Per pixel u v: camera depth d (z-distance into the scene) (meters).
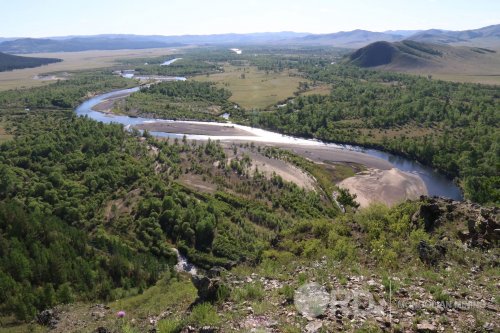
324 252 34.50
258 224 86.38
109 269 66.81
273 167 117.06
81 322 31.94
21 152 117.69
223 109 199.62
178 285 41.88
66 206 87.81
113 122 159.25
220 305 21.95
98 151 123.50
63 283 59.38
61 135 132.25
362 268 28.00
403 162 127.31
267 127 166.38
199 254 76.12
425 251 28.89
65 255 66.94
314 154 132.38
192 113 186.75
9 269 59.97
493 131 139.00
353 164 123.38
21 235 69.06
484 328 16.53
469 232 32.25
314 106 189.88
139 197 95.69
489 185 74.25
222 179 107.94
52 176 100.44
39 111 192.62
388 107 185.75
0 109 195.00
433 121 166.88
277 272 28.59
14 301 51.44
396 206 43.62
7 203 80.75
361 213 43.59
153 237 80.75
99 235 78.19
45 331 32.44
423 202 40.44
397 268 27.91
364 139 144.50
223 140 147.25
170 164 115.62
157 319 24.06
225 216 88.38
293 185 103.56
